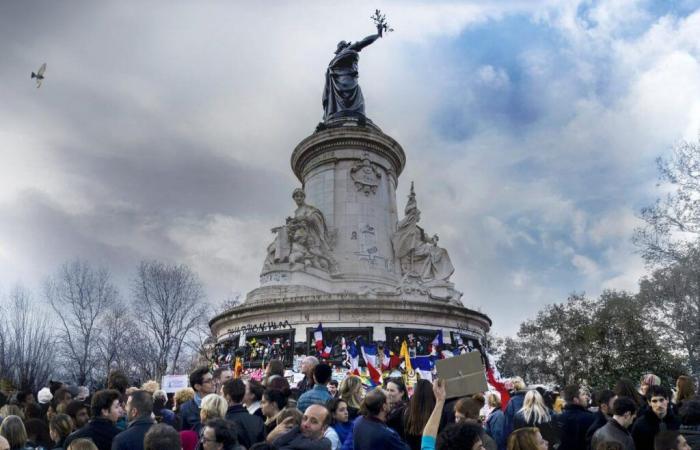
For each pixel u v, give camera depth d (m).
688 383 9.23
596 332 40.19
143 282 48.88
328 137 29.12
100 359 48.16
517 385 9.83
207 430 5.43
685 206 28.61
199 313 50.69
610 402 7.96
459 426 4.78
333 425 7.15
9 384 33.03
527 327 50.97
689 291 31.03
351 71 33.34
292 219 25.89
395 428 7.87
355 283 25.20
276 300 22.62
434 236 28.88
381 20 35.41
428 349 21.94
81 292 46.66
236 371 20.45
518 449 5.13
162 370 46.75
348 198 28.12
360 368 20.19
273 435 6.34
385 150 30.05
